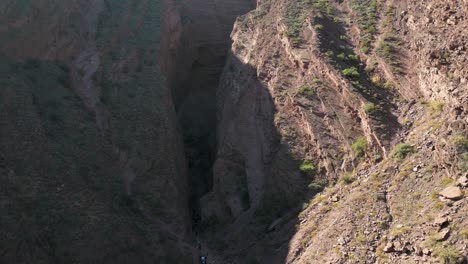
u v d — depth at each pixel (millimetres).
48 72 39094
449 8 32375
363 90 35031
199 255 32781
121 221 31531
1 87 34344
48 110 35656
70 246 27734
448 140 26109
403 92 34500
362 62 38125
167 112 40844
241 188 36375
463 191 23859
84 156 34156
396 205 26484
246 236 32812
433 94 31750
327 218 29141
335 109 35125
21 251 25594
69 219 28969
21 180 29250
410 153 28969
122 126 38625
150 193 35375
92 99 39406
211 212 36875
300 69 38906
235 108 40875
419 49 34844
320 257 26344
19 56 38375
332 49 39312
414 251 23109
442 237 22375
